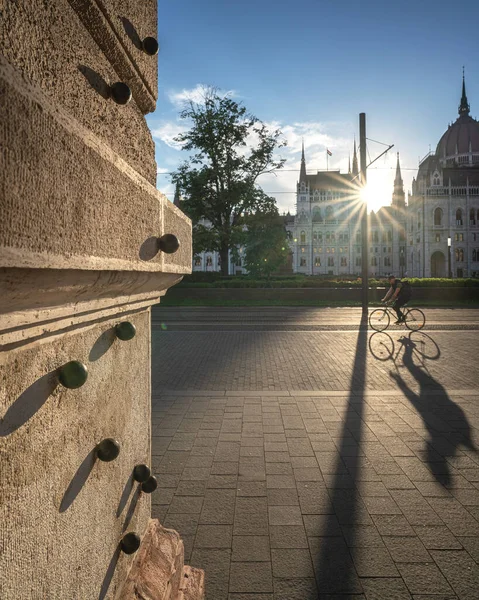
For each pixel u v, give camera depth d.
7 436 0.77
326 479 3.67
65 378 0.91
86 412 1.14
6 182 0.61
